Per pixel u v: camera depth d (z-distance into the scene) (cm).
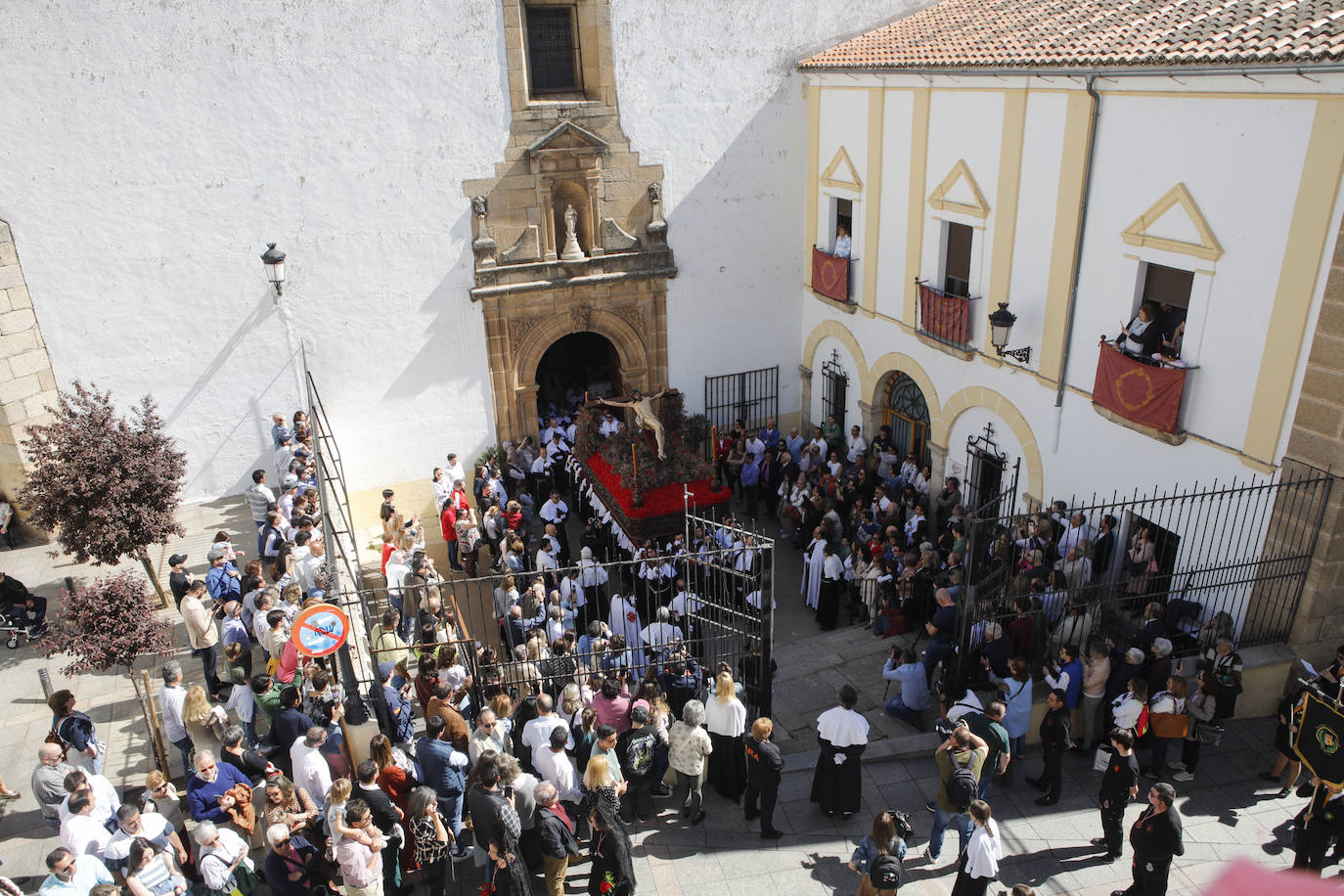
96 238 1447
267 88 1476
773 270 1925
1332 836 823
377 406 1703
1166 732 952
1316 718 834
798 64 1789
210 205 1497
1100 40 1185
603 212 1750
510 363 1778
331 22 1481
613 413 1830
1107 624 1188
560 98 1688
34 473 1219
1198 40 1055
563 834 783
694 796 934
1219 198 1049
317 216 1564
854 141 1702
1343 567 1023
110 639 1030
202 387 1577
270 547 1317
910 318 1625
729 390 1973
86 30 1359
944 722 935
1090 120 1194
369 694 1020
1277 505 1041
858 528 1491
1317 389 977
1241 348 1052
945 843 912
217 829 779
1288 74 936
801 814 962
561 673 1026
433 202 1630
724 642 1260
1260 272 1015
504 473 1808
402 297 1658
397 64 1538
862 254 1739
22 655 1266
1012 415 1427
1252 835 904
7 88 1345
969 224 1449
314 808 798
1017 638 1081
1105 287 1225
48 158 1391
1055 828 923
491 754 790
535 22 1645
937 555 1317
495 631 1454
